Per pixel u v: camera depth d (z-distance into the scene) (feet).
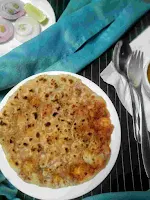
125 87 1.19
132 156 1.09
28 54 1.19
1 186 0.99
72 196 0.97
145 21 1.37
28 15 1.35
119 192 1.00
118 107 1.18
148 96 1.17
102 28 1.31
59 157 0.99
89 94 1.10
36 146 0.99
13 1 1.36
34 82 1.11
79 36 1.28
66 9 1.34
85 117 1.05
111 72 1.22
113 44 1.30
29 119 1.04
